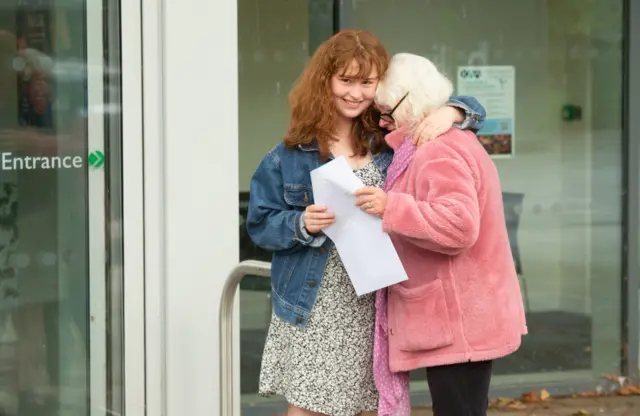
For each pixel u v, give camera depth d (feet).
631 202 24.97
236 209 17.29
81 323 16.52
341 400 12.67
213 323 17.30
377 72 12.32
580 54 24.61
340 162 12.01
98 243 16.52
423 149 11.91
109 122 16.46
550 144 24.61
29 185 15.98
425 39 23.67
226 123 17.11
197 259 17.08
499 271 12.17
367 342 12.79
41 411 16.40
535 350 24.89
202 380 17.25
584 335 25.11
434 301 12.02
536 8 24.26
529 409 23.68
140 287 16.83
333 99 12.57
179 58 16.72
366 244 11.90
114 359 16.78
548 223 24.76
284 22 22.90
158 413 17.08
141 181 16.71
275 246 12.51
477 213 11.55
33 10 15.81
